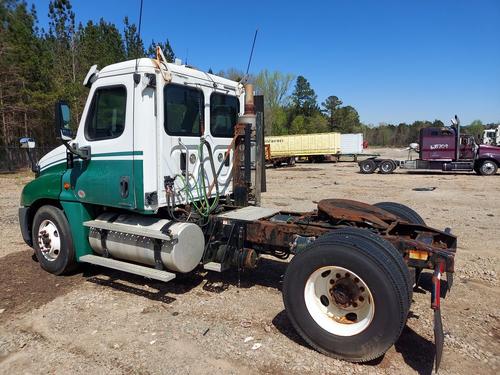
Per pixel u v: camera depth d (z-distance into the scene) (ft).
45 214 17.87
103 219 16.97
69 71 106.63
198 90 16.92
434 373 10.55
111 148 15.57
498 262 19.90
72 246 17.37
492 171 76.79
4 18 88.02
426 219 31.48
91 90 16.26
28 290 16.37
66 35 112.57
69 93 87.35
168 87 15.44
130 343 12.16
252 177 18.75
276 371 10.67
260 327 13.14
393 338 10.36
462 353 11.55
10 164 92.07
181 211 16.49
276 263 19.75
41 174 18.71
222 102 18.44
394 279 10.34
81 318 13.85
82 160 16.65
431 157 79.92
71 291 16.24
